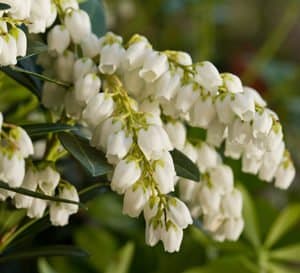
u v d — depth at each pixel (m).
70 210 0.26
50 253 0.28
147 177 0.24
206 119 0.26
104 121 0.25
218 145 0.28
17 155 0.24
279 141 0.25
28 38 0.26
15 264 0.41
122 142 0.24
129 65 0.26
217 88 0.25
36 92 0.28
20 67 0.28
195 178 0.26
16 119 0.34
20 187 0.25
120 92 0.25
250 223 0.39
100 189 0.29
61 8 0.27
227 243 0.39
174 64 0.26
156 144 0.24
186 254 0.41
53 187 0.26
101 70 0.26
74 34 0.27
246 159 0.28
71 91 0.27
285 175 0.28
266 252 0.39
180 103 0.26
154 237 0.25
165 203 0.24
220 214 0.29
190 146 0.28
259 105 0.25
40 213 0.26
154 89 0.26
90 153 0.25
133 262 0.41
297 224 0.41
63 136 0.25
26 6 0.24
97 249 0.41
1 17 0.24
